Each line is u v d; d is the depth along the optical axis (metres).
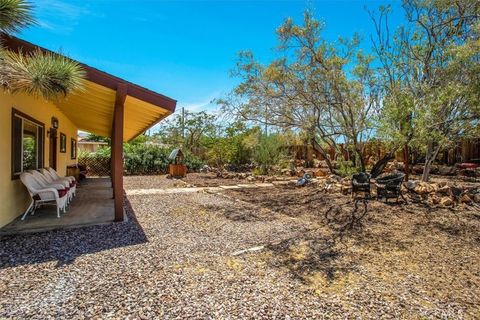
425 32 7.74
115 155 5.63
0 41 3.99
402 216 5.96
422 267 3.61
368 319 2.46
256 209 6.99
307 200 7.82
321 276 3.31
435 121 6.93
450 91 6.45
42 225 5.23
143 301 2.64
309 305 2.66
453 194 6.98
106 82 4.86
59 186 6.41
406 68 7.57
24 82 3.62
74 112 9.69
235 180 13.06
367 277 3.31
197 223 5.64
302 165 17.14
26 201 6.43
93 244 4.23
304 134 9.94
